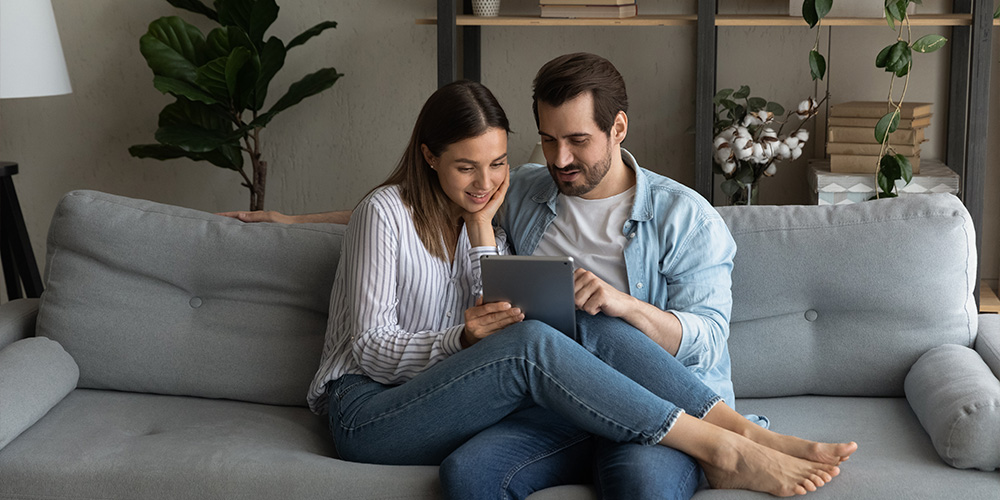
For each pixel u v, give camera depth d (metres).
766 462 1.45
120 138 3.35
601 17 2.64
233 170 3.23
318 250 1.96
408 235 1.75
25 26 2.73
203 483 1.55
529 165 2.00
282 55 2.96
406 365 1.66
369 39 3.17
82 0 3.23
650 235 1.77
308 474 1.55
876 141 2.60
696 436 1.48
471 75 3.06
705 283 1.74
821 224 1.89
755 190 2.79
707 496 1.46
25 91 2.73
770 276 1.89
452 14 2.66
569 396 1.51
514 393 1.55
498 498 1.47
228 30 2.82
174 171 3.36
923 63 2.86
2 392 1.67
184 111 3.00
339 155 3.28
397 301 1.75
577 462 1.60
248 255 1.96
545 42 3.07
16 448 1.65
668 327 1.66
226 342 1.94
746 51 2.96
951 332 1.83
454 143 1.70
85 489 1.57
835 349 1.87
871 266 1.84
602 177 1.75
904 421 1.73
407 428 1.59
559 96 1.68
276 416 1.86
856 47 2.89
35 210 3.44
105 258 1.97
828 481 1.46
